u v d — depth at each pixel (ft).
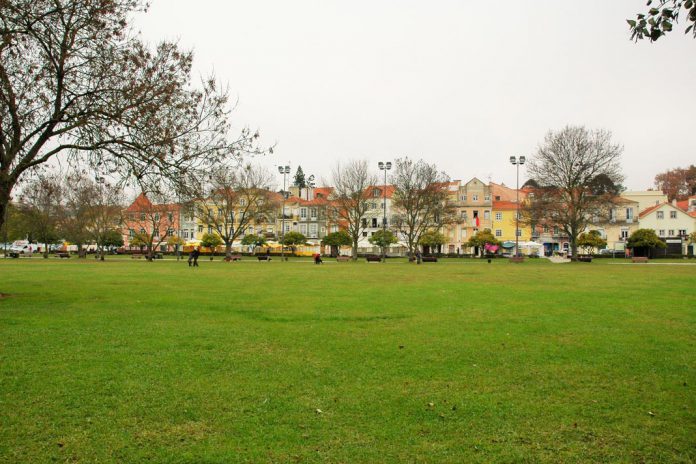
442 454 17.03
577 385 24.49
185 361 28.58
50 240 296.10
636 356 30.19
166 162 53.42
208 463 16.34
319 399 22.31
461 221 237.45
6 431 18.58
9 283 79.77
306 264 181.47
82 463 16.24
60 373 25.82
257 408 21.16
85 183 204.13
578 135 193.57
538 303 55.26
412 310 49.60
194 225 366.63
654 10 18.12
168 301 55.98
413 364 28.35
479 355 30.45
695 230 292.20
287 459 16.58
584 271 124.06
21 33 49.80
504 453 17.10
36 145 52.21
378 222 344.08
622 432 18.88
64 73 52.85
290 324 41.16
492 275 108.37
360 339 35.12
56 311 47.52
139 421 19.66
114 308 49.96
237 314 46.57
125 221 241.96
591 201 191.11
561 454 17.04
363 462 16.43
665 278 95.35
